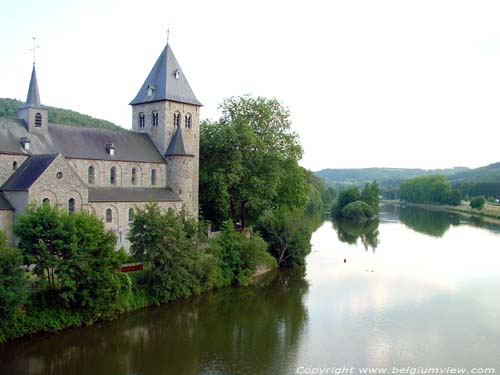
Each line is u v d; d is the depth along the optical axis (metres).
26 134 56.62
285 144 80.31
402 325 45.56
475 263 75.31
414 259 79.12
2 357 36.50
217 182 71.75
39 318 39.94
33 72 58.34
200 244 61.66
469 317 47.84
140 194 65.06
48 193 50.28
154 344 40.75
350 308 51.12
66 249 40.66
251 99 81.12
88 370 35.41
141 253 50.34
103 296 42.69
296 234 73.06
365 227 130.62
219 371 35.50
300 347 40.19
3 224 49.03
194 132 74.81
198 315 48.75
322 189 195.12
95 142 63.78
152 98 72.00
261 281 63.38
